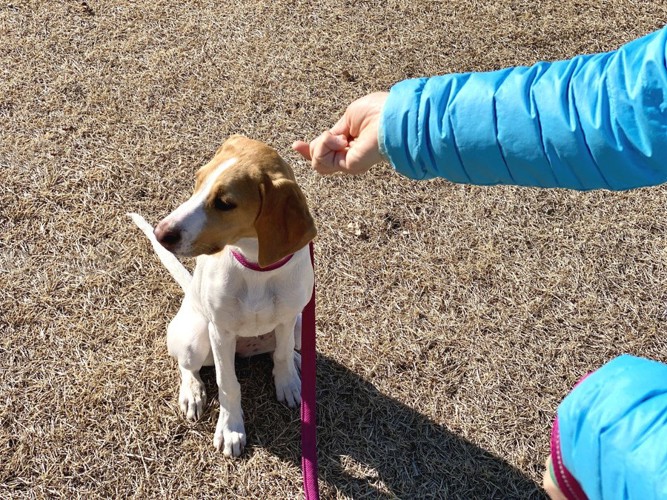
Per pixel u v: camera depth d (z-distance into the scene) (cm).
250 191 85
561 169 56
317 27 181
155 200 145
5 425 113
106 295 130
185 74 167
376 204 147
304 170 151
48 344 123
